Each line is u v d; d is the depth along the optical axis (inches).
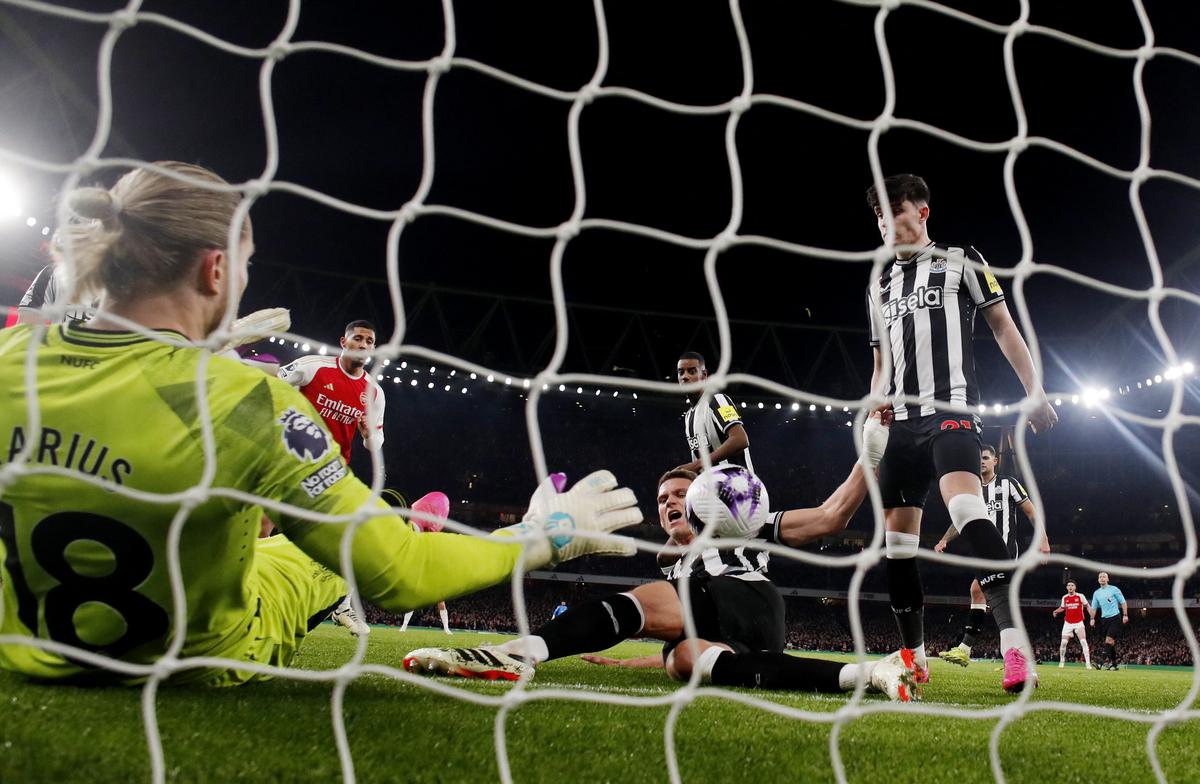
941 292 165.5
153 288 64.4
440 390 1236.5
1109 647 585.0
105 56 46.9
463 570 66.5
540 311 1080.8
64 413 61.4
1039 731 87.4
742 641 139.7
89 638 66.5
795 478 1272.1
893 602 170.2
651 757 62.3
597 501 70.2
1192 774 67.6
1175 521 1143.0
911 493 168.9
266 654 81.7
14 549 64.9
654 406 1262.3
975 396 162.7
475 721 70.1
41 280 147.4
